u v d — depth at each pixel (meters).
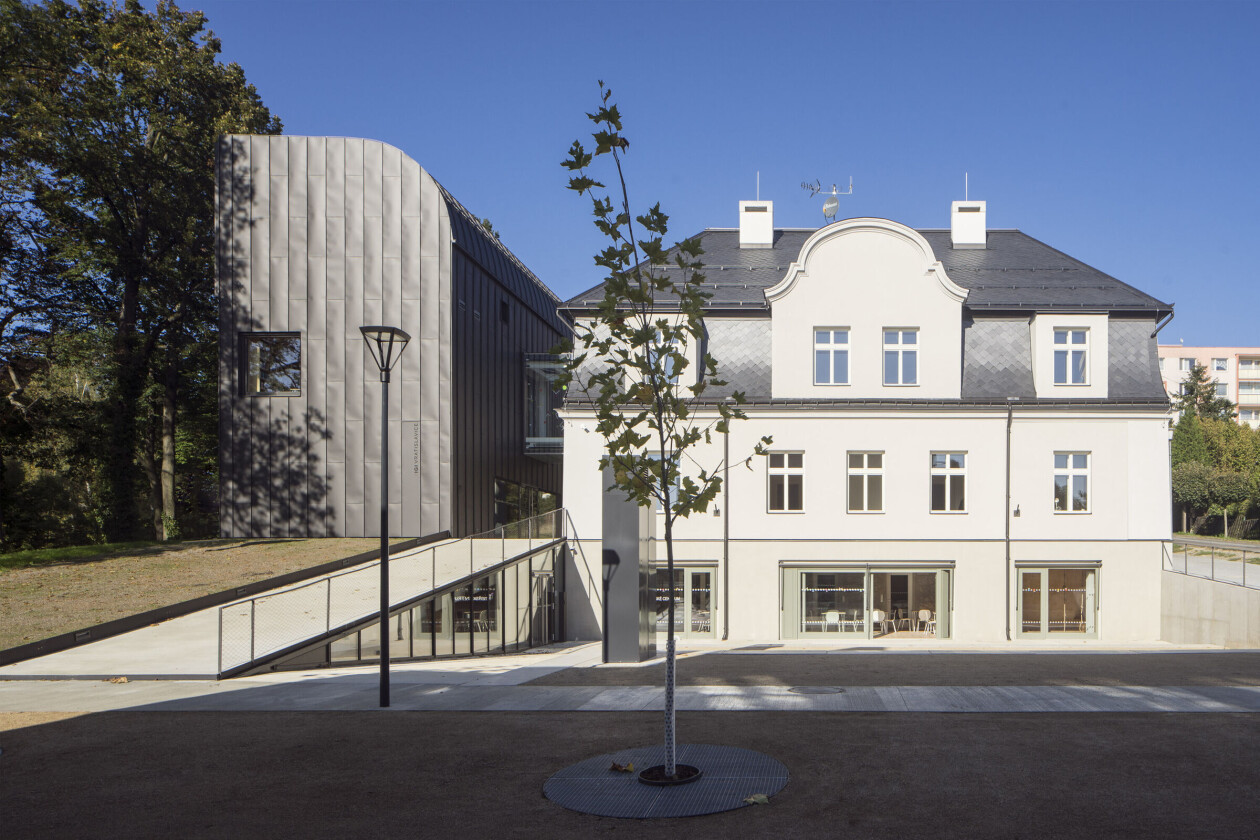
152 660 14.52
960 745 7.77
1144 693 10.11
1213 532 59.47
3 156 27.94
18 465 35.47
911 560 23.70
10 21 27.34
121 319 33.62
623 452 7.23
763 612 23.83
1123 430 23.72
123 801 6.94
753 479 24.03
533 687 11.81
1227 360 107.81
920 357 24.34
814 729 8.53
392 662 16.39
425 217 27.22
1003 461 23.78
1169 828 5.65
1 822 6.49
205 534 42.22
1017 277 26.67
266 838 6.01
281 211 27.23
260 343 27.14
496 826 6.08
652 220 6.99
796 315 24.52
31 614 17.36
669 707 7.04
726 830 5.84
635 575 15.09
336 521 26.61
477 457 29.16
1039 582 23.67
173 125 32.81
